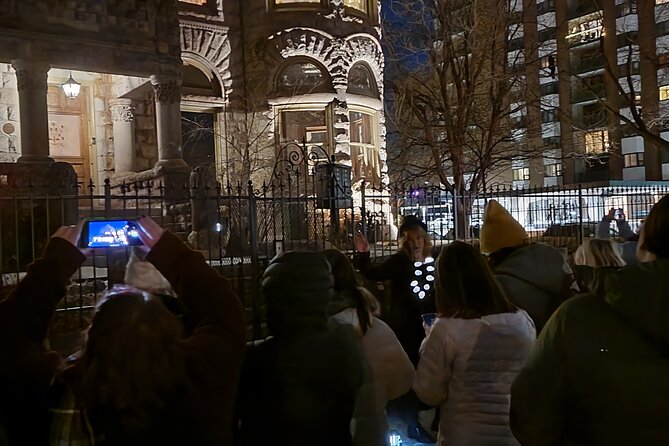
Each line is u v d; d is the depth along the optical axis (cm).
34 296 251
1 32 1069
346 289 346
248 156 1622
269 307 265
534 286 396
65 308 652
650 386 200
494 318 315
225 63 1770
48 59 1119
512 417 235
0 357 242
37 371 242
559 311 224
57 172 952
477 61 1409
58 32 1137
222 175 1612
